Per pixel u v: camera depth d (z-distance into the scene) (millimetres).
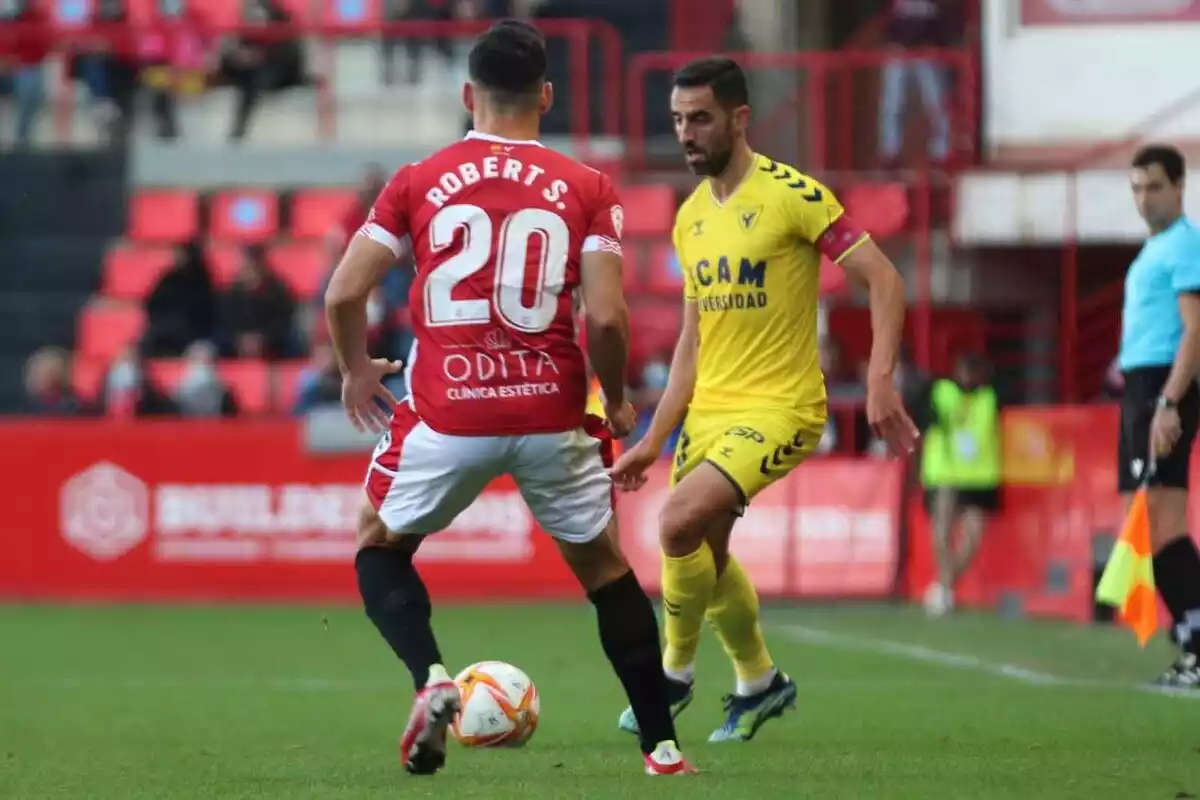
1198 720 29219
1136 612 33375
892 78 73062
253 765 24703
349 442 62031
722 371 25953
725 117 25531
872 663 41250
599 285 20797
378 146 82938
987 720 29594
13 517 62531
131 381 66938
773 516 61312
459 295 20828
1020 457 56312
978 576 58188
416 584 21562
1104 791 20672
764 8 80375
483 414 20781
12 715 32500
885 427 24828
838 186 71000
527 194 20875
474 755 25031
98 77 83438
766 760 24078
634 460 26500
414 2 83188
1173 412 33938
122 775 23734
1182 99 70250
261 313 72312
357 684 37906
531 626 52000
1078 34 70875
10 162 82812
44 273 80812
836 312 69688
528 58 21156
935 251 70000
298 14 86625
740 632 26844
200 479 62250
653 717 21969
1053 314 69875
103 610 58531
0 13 84188
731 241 25672
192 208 81062
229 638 49188
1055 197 67250
